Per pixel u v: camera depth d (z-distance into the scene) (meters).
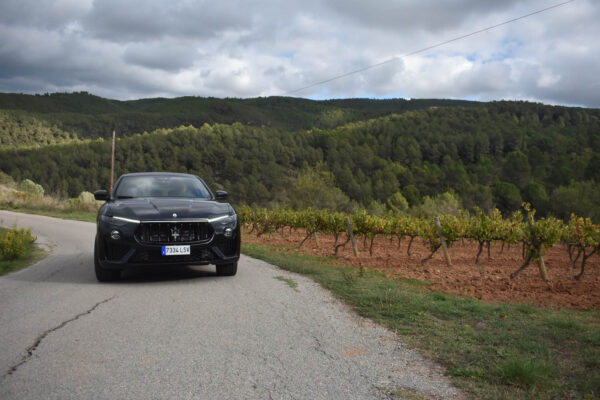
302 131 183.75
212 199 7.06
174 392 2.52
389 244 15.03
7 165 124.75
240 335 3.66
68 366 2.88
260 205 108.06
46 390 2.51
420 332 3.92
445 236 9.92
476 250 13.92
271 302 4.92
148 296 5.10
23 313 4.27
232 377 2.77
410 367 3.04
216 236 5.94
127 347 3.28
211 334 3.66
